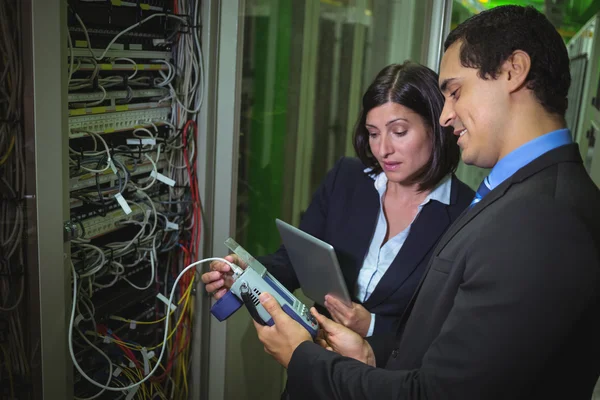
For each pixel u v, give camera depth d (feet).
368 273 4.65
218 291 4.42
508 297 2.26
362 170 4.97
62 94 3.88
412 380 2.61
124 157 4.89
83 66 4.35
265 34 6.06
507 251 2.31
